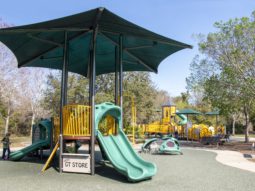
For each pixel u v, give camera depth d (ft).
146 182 26.71
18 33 33.01
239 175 30.73
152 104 101.86
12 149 62.64
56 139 40.19
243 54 61.16
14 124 115.96
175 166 37.40
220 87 66.28
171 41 33.78
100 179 27.96
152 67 49.01
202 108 141.69
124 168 27.76
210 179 28.37
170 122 115.14
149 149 56.95
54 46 39.96
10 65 89.15
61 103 33.53
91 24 31.17
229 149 66.33
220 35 64.34
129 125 94.07
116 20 30.22
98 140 32.32
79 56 46.55
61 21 30.19
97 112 32.89
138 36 33.30
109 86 95.40
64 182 26.37
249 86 60.85
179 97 207.00
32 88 106.42
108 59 48.01
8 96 92.17
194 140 98.43
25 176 29.32
